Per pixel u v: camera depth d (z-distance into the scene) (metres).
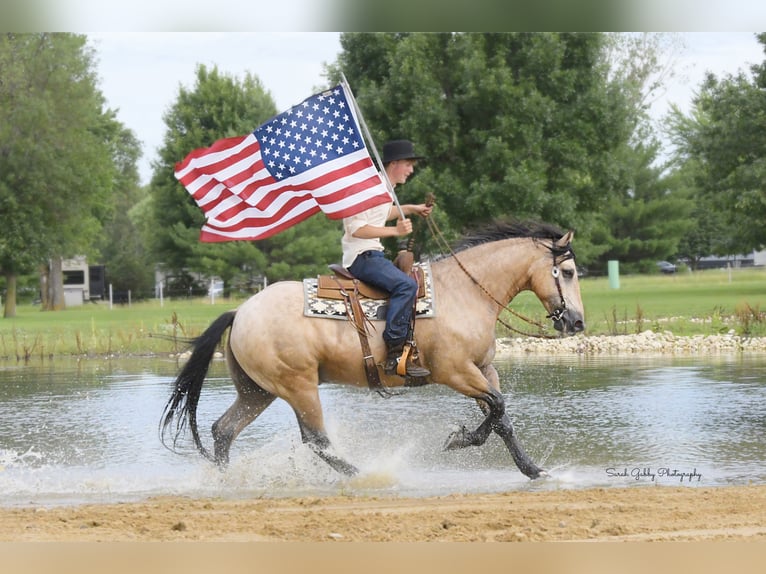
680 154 77.50
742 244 46.19
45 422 13.02
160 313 40.78
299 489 9.09
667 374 17.50
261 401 9.64
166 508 7.95
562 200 38.16
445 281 9.36
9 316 46.16
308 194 9.48
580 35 39.03
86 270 68.44
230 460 10.41
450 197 38.25
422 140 38.62
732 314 28.48
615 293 44.25
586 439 11.31
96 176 49.72
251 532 6.94
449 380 9.24
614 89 39.78
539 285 9.43
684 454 10.41
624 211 75.88
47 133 45.78
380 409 13.70
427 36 38.72
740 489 8.41
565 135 38.97
